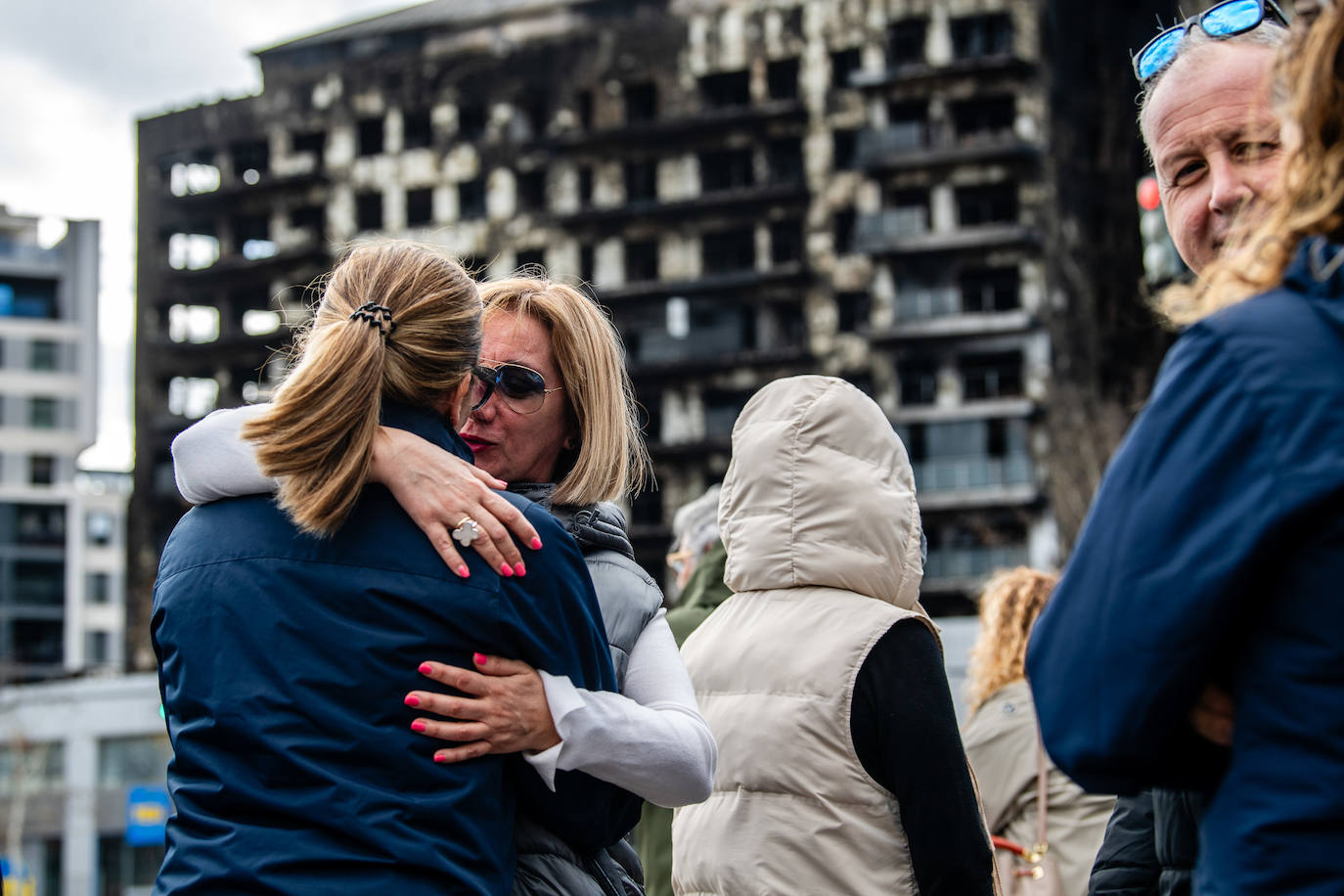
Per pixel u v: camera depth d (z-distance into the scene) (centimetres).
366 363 226
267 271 6228
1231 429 160
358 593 222
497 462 302
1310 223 167
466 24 6162
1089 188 5628
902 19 5606
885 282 5431
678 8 5897
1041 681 175
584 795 241
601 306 318
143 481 6262
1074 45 5675
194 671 223
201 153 6525
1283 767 155
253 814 214
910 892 296
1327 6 167
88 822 5194
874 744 299
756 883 297
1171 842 238
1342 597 153
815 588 317
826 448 319
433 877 210
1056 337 5322
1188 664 160
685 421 5541
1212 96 253
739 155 5772
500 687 225
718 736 311
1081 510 5228
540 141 5962
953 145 5484
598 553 279
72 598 8462
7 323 8506
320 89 6347
